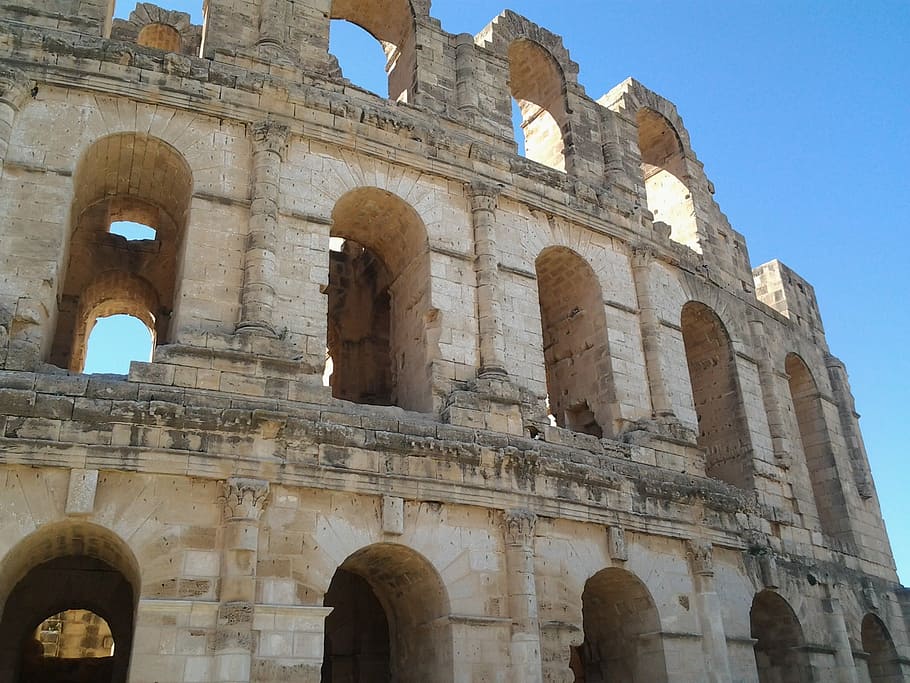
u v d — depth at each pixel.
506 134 35.06
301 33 31.98
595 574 28.70
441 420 27.67
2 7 27.50
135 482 22.25
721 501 32.72
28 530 20.95
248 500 22.67
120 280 35.75
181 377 23.91
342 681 32.25
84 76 26.72
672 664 29.06
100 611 29.80
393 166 30.75
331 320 39.50
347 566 27.31
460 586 25.25
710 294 40.22
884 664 40.47
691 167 44.62
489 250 30.98
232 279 26.45
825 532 43.53
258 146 28.09
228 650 21.20
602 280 34.91
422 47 34.72
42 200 25.06
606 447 31.05
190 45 38.22
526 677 24.80
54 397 22.09
